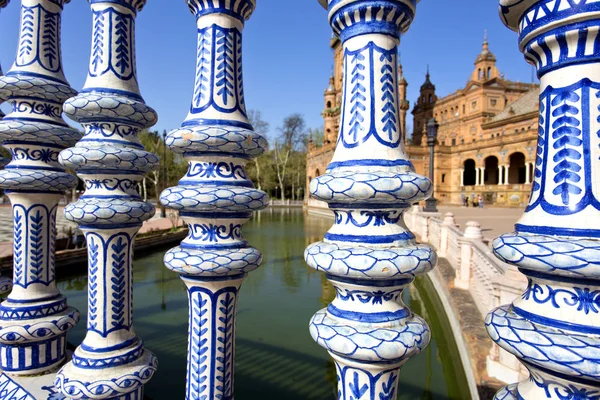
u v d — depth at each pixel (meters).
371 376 1.37
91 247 2.36
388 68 1.44
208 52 2.01
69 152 2.24
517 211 31.23
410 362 6.00
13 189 2.76
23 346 2.73
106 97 2.23
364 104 1.42
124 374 2.28
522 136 38.72
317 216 37.41
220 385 2.09
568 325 1.05
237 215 2.01
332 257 1.33
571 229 1.05
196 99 2.03
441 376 5.56
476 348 4.77
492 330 1.18
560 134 1.12
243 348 5.81
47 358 2.81
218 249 1.98
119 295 2.39
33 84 2.70
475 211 31.42
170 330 6.90
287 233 23.03
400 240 1.37
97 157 2.21
